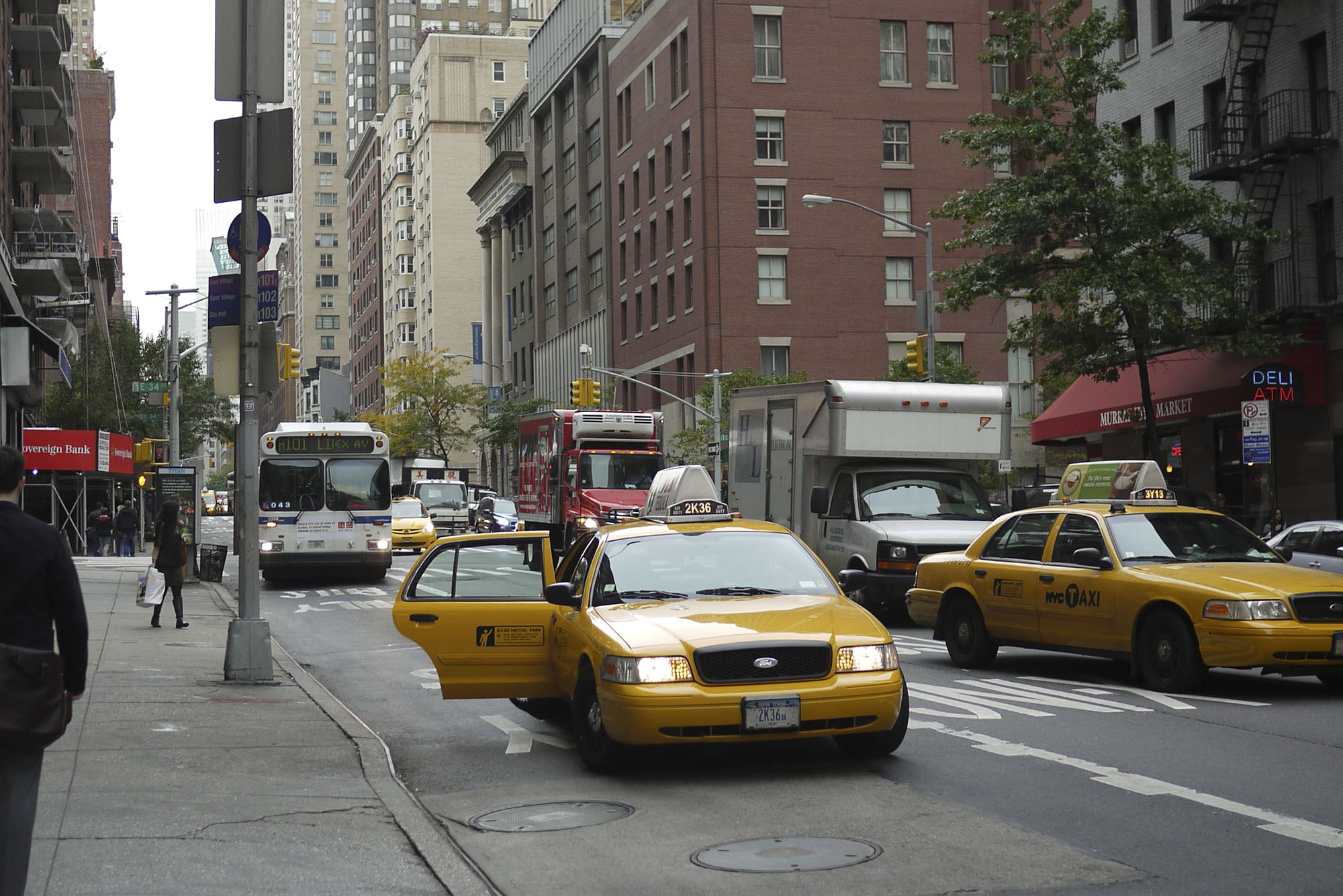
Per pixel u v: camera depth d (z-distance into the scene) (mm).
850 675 8625
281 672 15164
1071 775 8641
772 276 59031
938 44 61156
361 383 155125
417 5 161875
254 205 14406
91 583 30562
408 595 10523
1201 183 31125
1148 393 26375
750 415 23000
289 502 30156
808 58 59719
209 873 6430
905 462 20828
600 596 9789
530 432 33656
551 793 8695
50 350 28141
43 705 4988
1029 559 14016
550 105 84562
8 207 46875
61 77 52906
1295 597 11680
